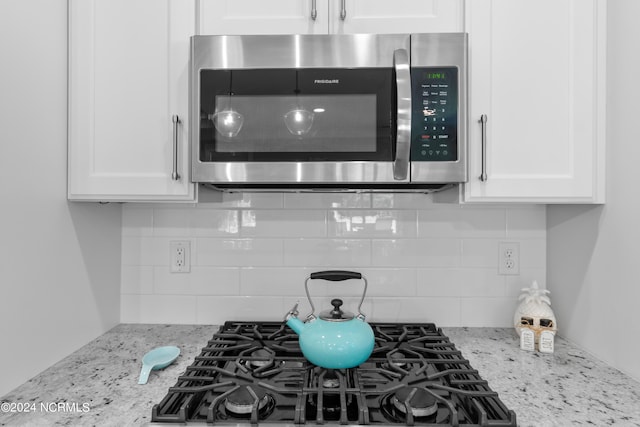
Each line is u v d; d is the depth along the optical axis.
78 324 1.14
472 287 1.35
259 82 1.04
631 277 0.97
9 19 0.90
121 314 1.37
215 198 1.33
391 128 1.03
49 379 0.95
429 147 1.02
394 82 1.03
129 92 1.07
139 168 1.07
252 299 1.37
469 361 1.05
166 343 1.19
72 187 1.08
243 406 0.79
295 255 1.36
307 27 1.09
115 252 1.34
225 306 1.37
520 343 1.16
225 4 1.10
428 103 1.02
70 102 1.08
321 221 1.36
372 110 1.03
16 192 0.92
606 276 1.06
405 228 1.35
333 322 0.93
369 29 1.08
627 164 0.99
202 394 0.86
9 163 0.90
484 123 1.04
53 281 1.04
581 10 1.05
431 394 0.80
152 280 1.37
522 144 1.05
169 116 1.07
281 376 0.95
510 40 1.05
